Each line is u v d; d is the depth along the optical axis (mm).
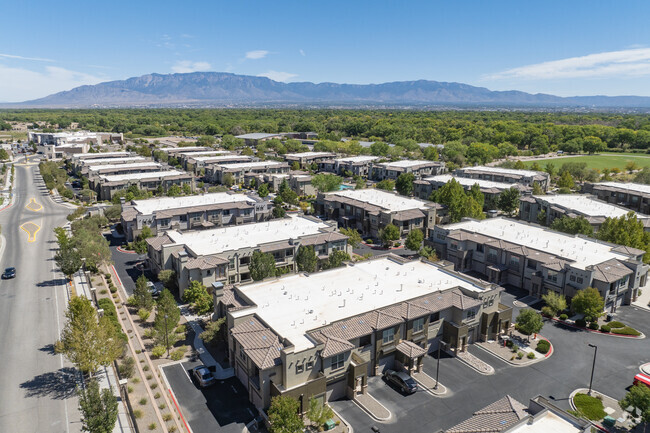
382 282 68438
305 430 47062
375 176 189625
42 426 45969
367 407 50906
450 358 61312
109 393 43094
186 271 75812
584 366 59406
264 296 62500
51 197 156500
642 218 105875
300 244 84875
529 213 123688
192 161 193750
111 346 52469
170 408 49094
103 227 119688
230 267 78438
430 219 113500
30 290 79500
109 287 80750
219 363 58844
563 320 71625
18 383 52969
